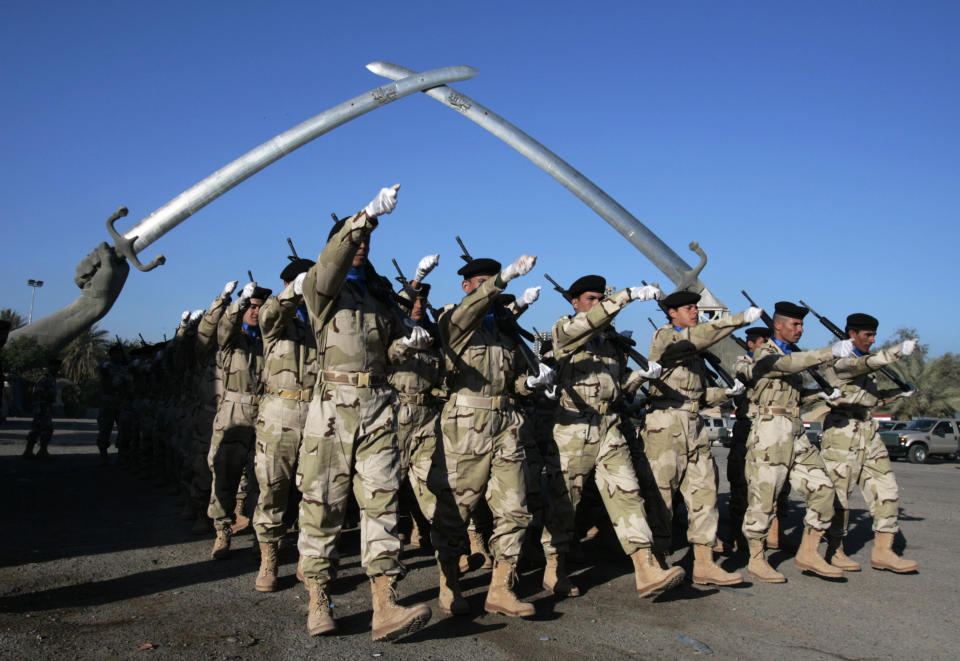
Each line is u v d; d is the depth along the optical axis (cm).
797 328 675
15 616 438
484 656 399
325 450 428
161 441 1107
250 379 650
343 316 437
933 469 2180
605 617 483
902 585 594
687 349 582
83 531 725
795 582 598
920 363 3794
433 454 498
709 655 415
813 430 2741
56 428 2630
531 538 654
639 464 623
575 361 551
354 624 449
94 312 2902
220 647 397
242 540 709
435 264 571
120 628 426
